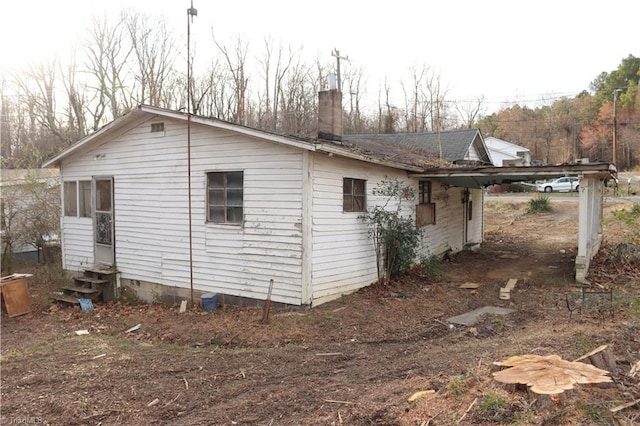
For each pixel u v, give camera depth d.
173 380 5.57
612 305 8.09
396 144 17.95
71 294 11.46
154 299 10.93
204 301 9.50
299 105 34.28
